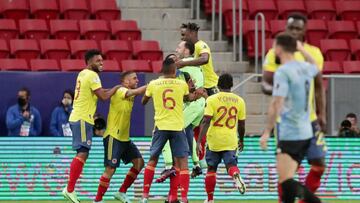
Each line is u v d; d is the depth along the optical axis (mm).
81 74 42000
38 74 50219
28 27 67062
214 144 41594
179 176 41344
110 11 69375
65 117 49875
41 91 50219
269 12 70125
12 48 65000
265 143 29797
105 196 48562
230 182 49219
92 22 67812
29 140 48438
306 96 30453
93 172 48594
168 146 43031
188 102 42906
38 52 64938
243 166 49594
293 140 30391
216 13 68750
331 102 51688
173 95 40562
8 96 49969
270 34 66812
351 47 68188
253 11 70000
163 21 68125
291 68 30047
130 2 69875
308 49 33000
